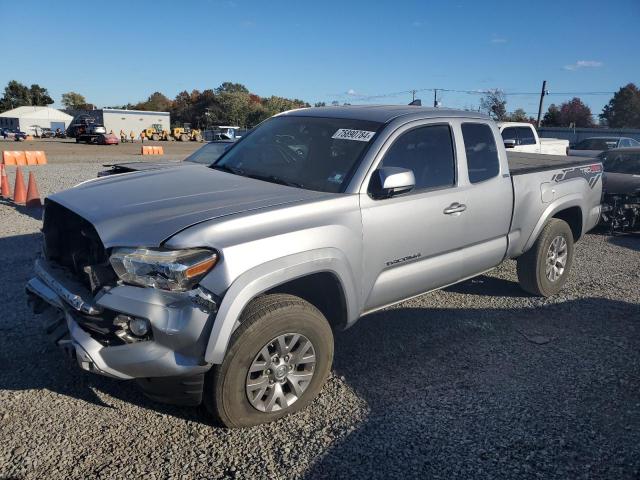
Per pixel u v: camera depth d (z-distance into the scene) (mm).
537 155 7160
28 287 3623
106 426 3340
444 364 4332
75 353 3111
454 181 4496
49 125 89750
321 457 3123
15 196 11297
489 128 4996
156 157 30016
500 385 4020
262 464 3049
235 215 3207
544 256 5688
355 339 4742
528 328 5109
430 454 3189
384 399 3773
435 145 4422
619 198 9562
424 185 4262
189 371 3006
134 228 3084
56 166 21734
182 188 3760
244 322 3143
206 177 4109
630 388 4012
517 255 5434
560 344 4770
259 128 4973
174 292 2930
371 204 3797
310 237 3373
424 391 3902
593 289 6344
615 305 5805
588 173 6289
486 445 3287
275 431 3352
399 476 2992
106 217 3176
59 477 2887
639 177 9758
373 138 4039
